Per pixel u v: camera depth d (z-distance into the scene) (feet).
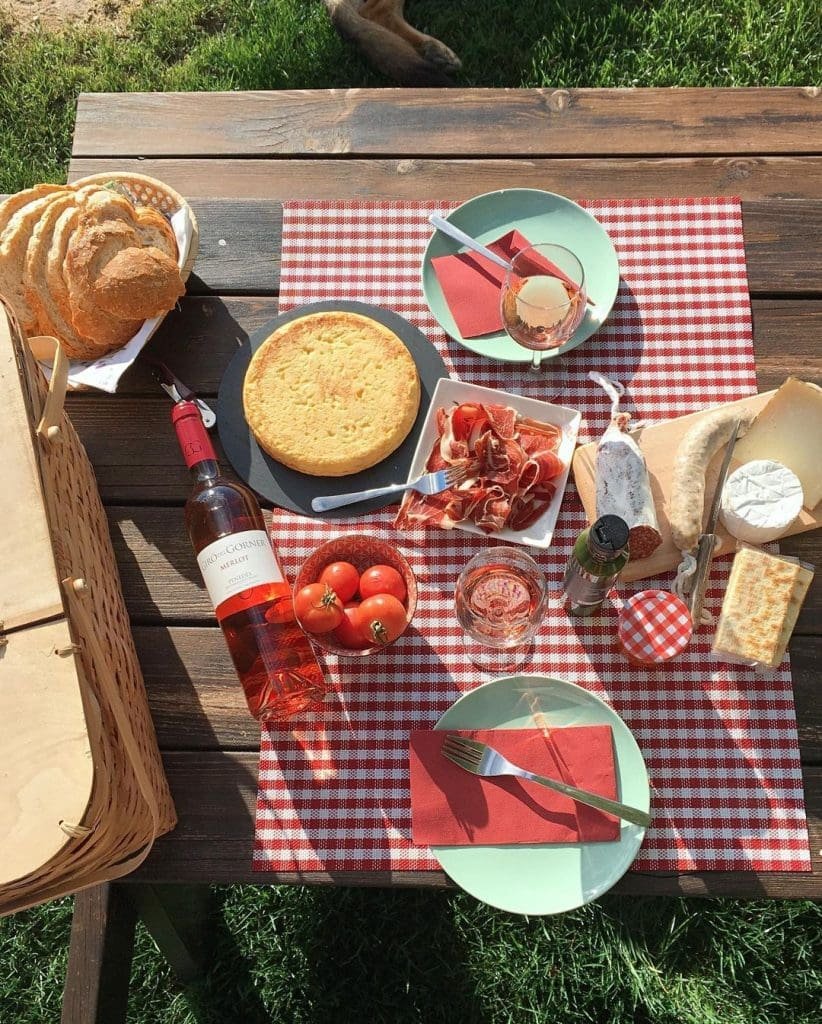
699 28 9.91
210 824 4.70
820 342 5.38
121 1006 5.40
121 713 3.78
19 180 10.55
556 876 4.40
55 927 7.93
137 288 4.84
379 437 5.02
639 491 4.72
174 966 6.88
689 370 5.31
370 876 4.58
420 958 7.52
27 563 3.84
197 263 5.71
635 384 5.30
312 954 7.54
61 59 11.14
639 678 4.77
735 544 4.93
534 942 7.53
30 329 5.16
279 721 4.78
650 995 7.26
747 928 7.41
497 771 4.47
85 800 3.53
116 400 5.43
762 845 4.51
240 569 4.32
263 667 4.41
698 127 5.86
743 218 5.61
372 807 4.65
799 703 4.76
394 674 4.81
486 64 10.09
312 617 4.30
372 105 6.04
